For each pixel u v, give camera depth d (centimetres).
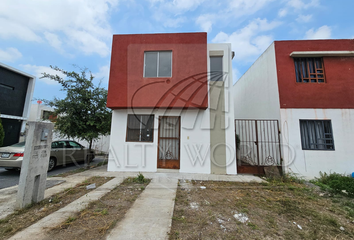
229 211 318
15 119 1155
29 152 312
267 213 313
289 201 370
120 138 642
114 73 645
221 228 258
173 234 235
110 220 269
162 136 646
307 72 645
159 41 655
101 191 408
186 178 541
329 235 248
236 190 442
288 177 551
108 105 628
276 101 649
